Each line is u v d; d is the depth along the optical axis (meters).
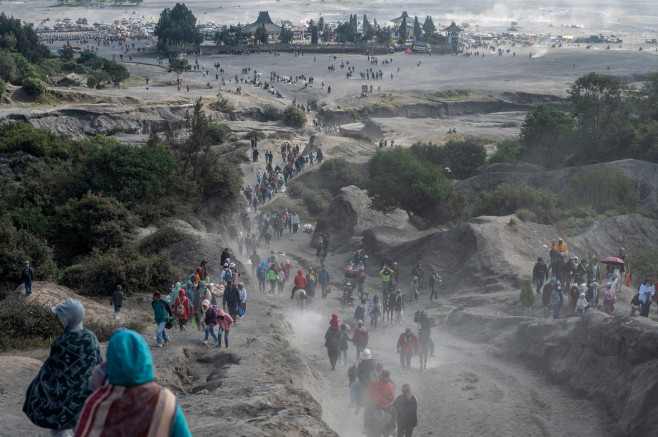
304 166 86.81
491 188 69.88
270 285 39.06
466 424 18.41
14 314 22.23
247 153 94.06
